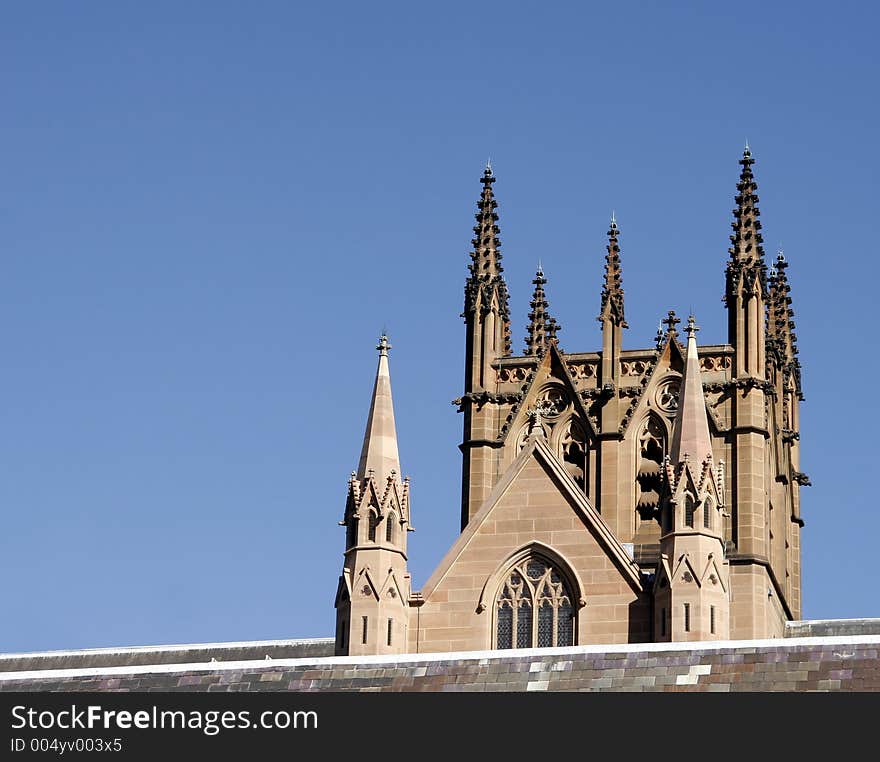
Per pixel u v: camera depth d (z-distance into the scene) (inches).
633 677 6446.9
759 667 6318.9
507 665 6624.0
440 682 6633.9
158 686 6914.4
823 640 6333.7
